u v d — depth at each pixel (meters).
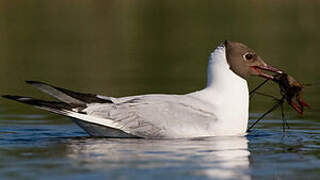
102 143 13.01
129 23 32.94
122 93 19.16
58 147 12.62
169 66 23.83
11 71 23.09
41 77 21.86
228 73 13.96
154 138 13.48
